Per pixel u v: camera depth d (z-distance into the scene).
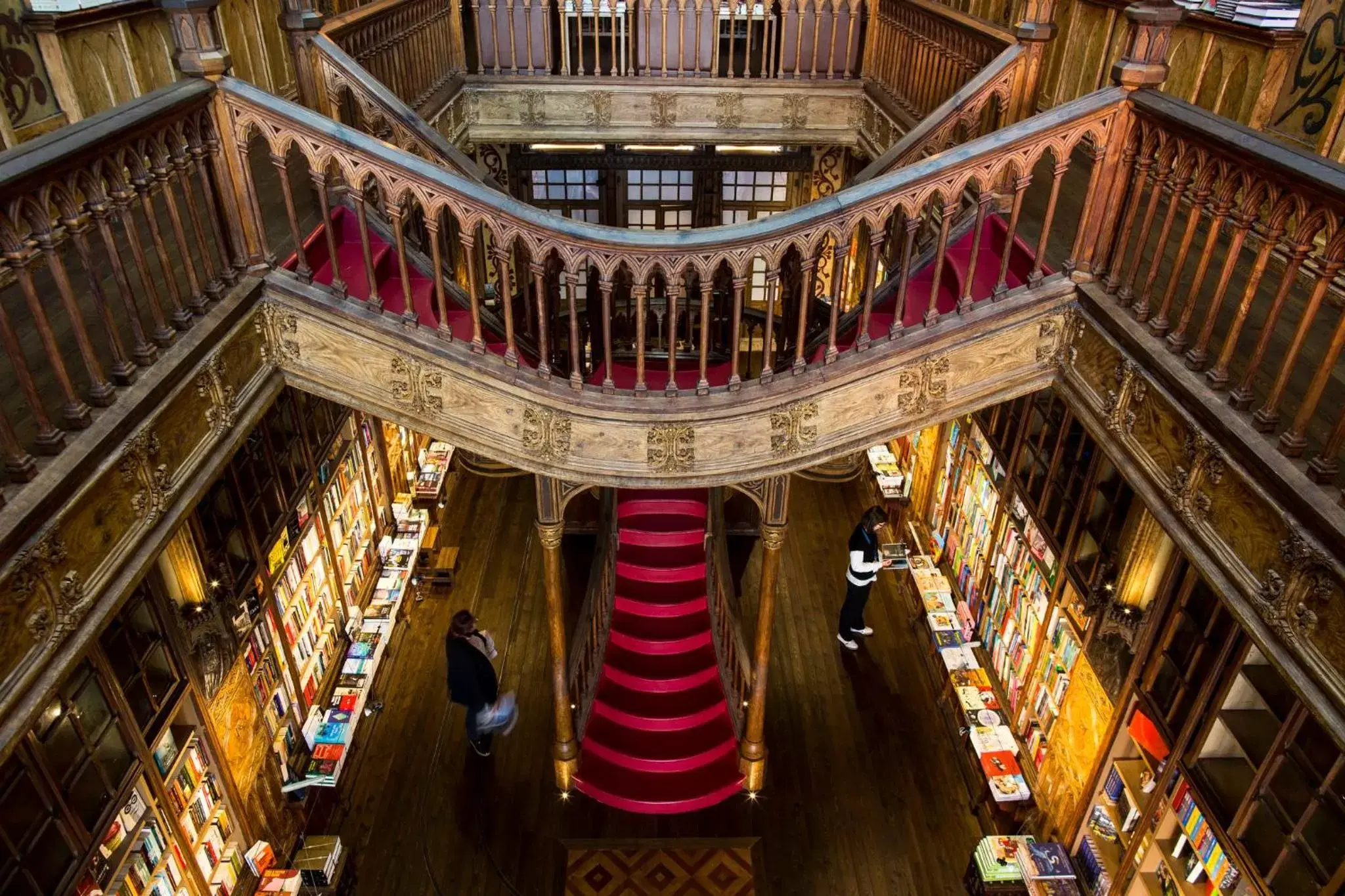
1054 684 7.06
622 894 6.72
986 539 8.73
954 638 8.55
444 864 6.96
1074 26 8.85
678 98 10.71
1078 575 6.54
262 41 8.94
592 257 4.91
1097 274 5.00
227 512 6.41
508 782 7.66
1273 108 6.22
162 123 4.02
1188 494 3.97
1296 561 3.24
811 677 8.84
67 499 3.32
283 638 7.16
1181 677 5.32
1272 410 3.55
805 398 5.27
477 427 5.32
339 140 4.54
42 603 3.19
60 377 3.44
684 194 14.46
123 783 4.84
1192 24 7.09
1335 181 3.08
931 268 6.50
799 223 4.78
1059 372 5.30
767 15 10.42
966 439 9.23
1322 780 4.03
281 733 7.06
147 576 5.14
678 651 7.98
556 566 6.40
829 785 7.70
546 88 10.63
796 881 6.88
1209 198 4.07
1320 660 3.14
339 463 8.55
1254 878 4.39
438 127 9.50
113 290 5.20
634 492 8.12
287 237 5.92
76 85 6.44
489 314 6.66
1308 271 5.48
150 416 3.86
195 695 5.65
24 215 3.25
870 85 10.35
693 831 7.25
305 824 7.02
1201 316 4.88
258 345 4.95
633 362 8.48
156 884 5.21
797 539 10.77
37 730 4.20
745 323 10.96
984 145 4.65
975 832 7.33
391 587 9.28
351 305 4.99
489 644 7.56
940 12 8.05
